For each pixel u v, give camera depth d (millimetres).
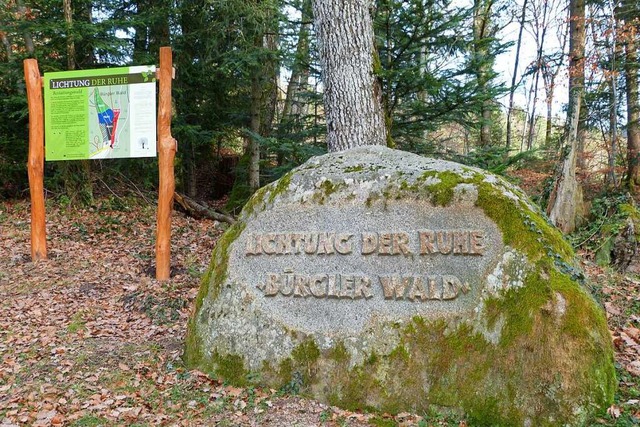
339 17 7207
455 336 3740
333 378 3912
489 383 3566
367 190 4277
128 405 3936
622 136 16406
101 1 11289
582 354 3459
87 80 7496
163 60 7168
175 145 7207
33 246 7844
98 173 11703
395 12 8125
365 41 7285
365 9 7340
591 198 13312
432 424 3520
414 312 3891
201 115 13383
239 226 4613
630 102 13703
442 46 8938
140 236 9703
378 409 3752
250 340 4191
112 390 4172
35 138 7742
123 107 7391
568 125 10359
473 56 8383
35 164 7758
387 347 3857
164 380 4293
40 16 10883
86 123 7539
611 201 10141
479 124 10180
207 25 12039
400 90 7969
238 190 13383
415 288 3922
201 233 10312
